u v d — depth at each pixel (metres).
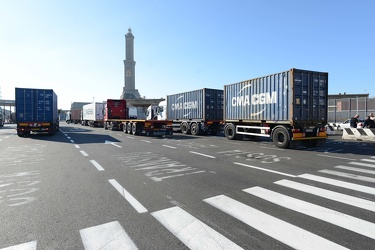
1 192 4.69
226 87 16.11
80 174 6.13
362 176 5.84
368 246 2.69
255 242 2.79
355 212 3.65
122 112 28.03
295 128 11.01
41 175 6.04
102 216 3.55
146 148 11.14
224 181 5.42
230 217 3.49
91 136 18.38
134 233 3.03
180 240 2.85
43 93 18.84
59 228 3.18
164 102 25.67
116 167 6.96
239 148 11.20
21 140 15.35
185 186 5.05
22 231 3.09
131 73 156.50
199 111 20.17
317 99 11.73
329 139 16.28
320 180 5.48
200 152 9.87
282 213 3.62
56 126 22.98
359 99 28.61
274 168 6.79
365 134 15.48
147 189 4.86
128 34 156.00
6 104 93.81
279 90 11.80
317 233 3.00
